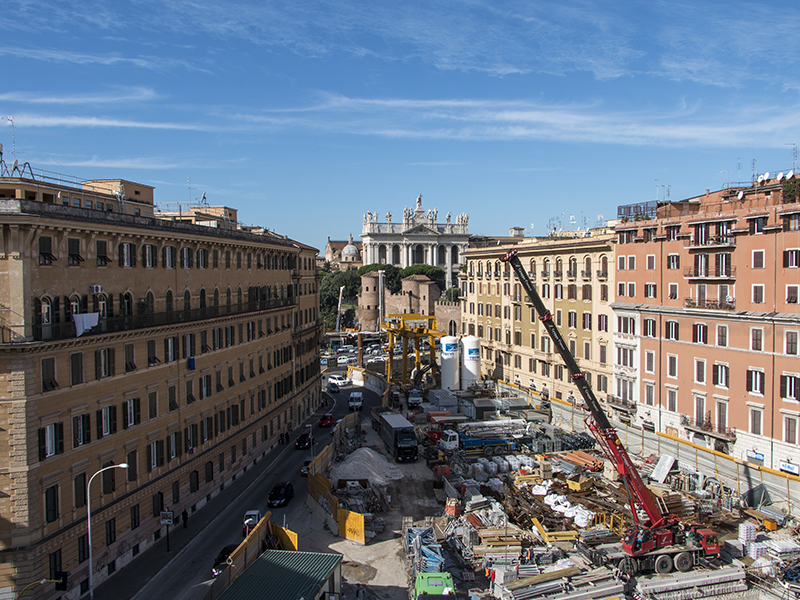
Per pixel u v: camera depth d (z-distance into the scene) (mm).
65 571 33906
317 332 90250
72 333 34906
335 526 44219
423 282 182500
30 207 32375
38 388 32719
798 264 46125
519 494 48594
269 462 62250
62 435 34375
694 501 45844
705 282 54500
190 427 48250
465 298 106500
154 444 43188
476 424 68938
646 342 61062
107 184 57938
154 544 42156
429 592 32344
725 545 40031
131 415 40781
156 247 44562
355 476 55094
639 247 62281
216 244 53812
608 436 38281
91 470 36625
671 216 61594
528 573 35594
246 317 59656
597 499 46781
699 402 55031
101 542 37031
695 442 55000
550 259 78125
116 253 40062
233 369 56656
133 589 35719
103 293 38656
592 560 37406
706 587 35594
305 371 82938
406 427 63000
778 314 47438
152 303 43906
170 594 34906
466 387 92750
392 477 56562
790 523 43500
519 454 61906
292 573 31906
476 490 49719
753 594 35812
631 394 63438
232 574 33406
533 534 41781
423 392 96562
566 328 74625
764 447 48531
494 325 94250
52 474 33406
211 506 49688
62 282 34969
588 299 70375
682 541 37469
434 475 57438
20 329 31766
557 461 56781
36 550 31844
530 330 83000
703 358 54438
